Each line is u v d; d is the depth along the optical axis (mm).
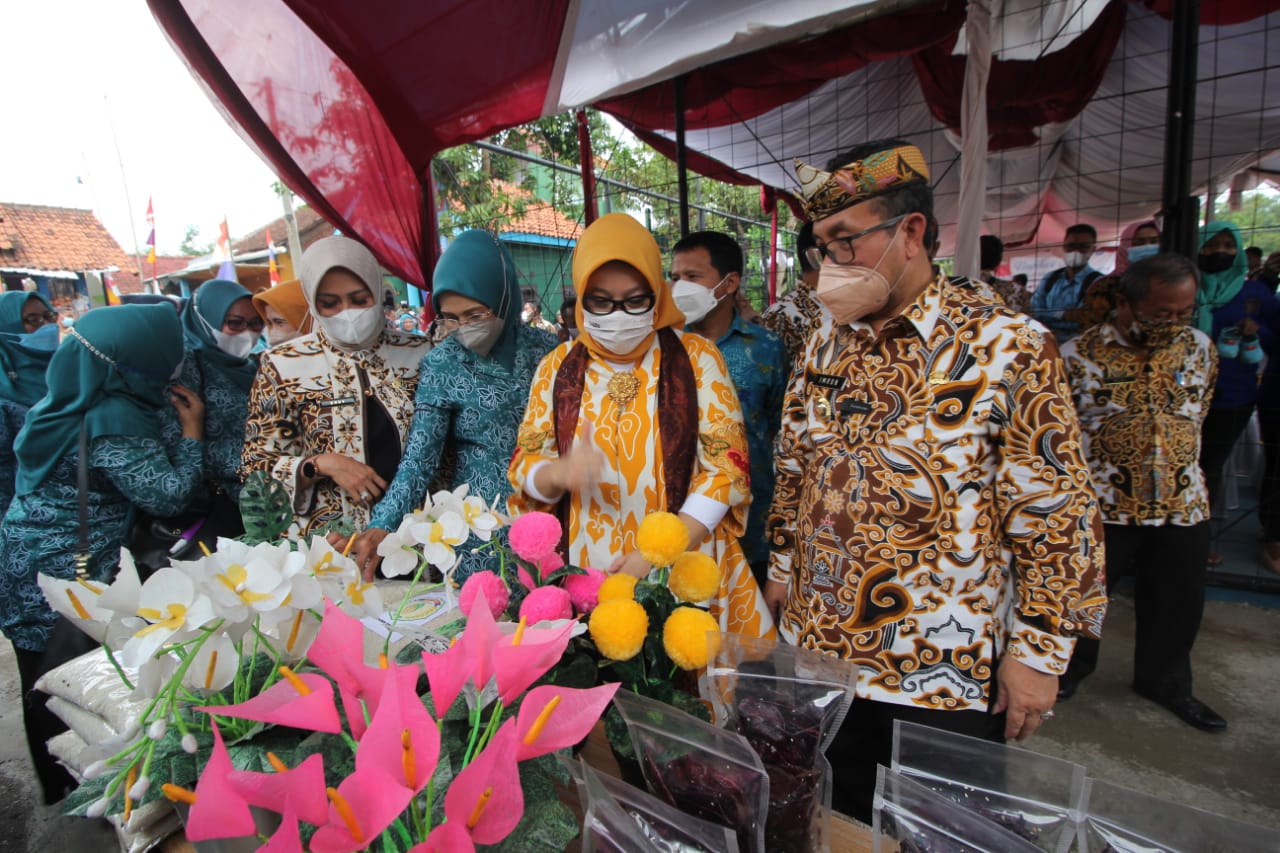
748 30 2824
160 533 1850
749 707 700
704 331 1983
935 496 1052
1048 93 4008
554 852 551
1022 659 1027
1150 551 2279
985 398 1013
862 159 1035
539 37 2609
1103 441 2264
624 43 2867
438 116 3012
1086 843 569
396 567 835
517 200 5715
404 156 3195
